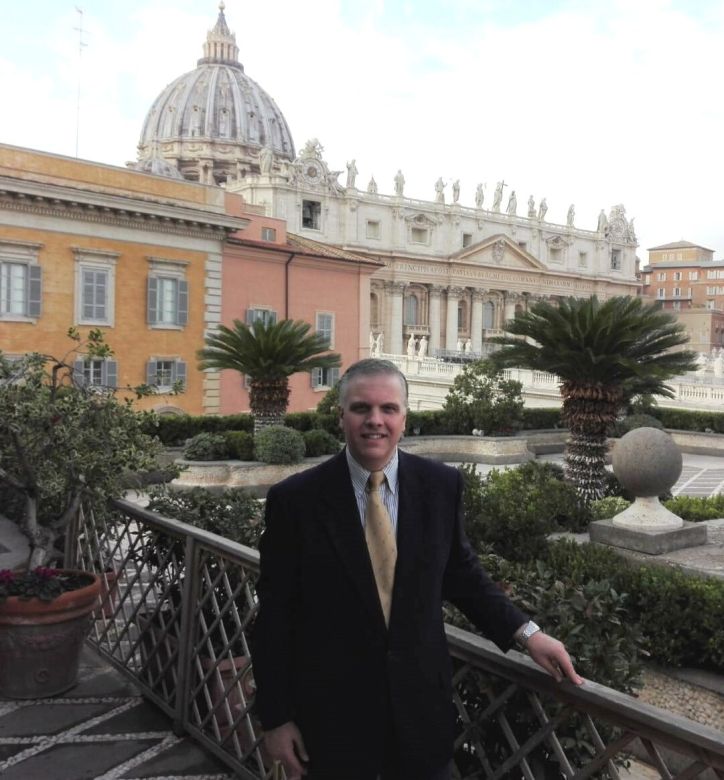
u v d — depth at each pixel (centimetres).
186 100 10700
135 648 495
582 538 866
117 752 415
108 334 2612
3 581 471
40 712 460
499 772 264
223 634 397
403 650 229
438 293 8156
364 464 237
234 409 3012
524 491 908
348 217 7469
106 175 2586
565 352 1297
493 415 2409
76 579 507
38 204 2403
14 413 476
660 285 13550
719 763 186
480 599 246
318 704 229
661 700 620
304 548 236
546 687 233
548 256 9181
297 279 3256
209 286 2903
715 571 691
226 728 420
